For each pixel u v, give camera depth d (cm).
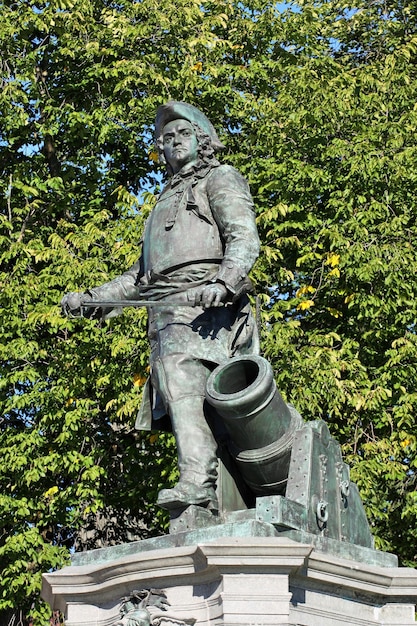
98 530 1875
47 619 1698
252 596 718
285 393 1716
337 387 1716
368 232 1848
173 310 836
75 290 1795
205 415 819
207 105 1991
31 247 1861
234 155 1939
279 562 718
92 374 1769
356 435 1758
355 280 1839
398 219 1825
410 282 1805
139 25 1977
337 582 761
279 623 715
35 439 1745
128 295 888
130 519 1884
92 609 777
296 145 1914
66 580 777
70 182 2009
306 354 1742
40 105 2002
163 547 768
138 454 1805
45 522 1753
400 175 1855
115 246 1812
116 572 755
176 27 1992
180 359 823
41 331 1880
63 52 1978
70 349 1778
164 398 824
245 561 718
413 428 1788
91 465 1750
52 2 1981
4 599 1700
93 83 2019
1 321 1803
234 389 820
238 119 2017
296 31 2058
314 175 1853
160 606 741
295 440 812
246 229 831
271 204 1912
